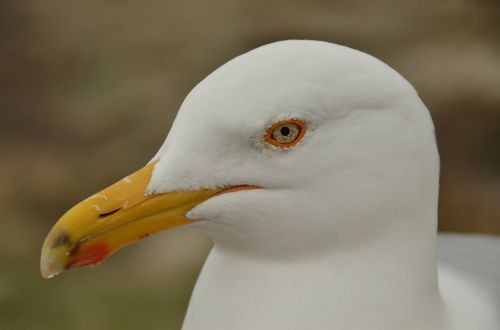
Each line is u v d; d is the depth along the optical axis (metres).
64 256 1.89
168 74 3.49
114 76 3.57
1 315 2.74
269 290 1.90
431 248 1.90
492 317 1.94
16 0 3.98
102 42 3.74
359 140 1.88
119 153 3.23
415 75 3.23
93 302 2.79
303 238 1.89
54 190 3.19
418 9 3.63
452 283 1.96
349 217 1.89
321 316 1.89
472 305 1.94
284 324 1.90
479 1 3.65
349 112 1.88
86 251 1.90
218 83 1.88
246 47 3.51
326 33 3.49
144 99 3.40
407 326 1.90
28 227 3.11
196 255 2.92
